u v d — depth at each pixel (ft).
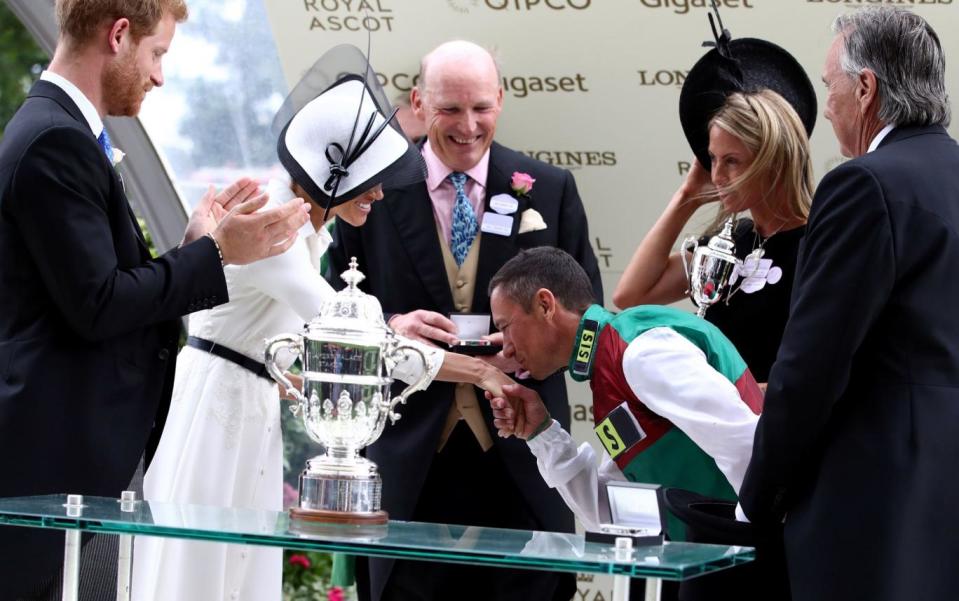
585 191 22.11
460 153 19.24
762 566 13.75
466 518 19.03
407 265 19.29
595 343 14.66
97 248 14.12
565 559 10.49
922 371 12.69
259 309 17.12
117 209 14.73
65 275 13.97
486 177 19.60
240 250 15.08
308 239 17.29
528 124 21.93
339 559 19.83
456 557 10.78
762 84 18.11
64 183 14.05
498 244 19.21
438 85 19.06
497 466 19.01
